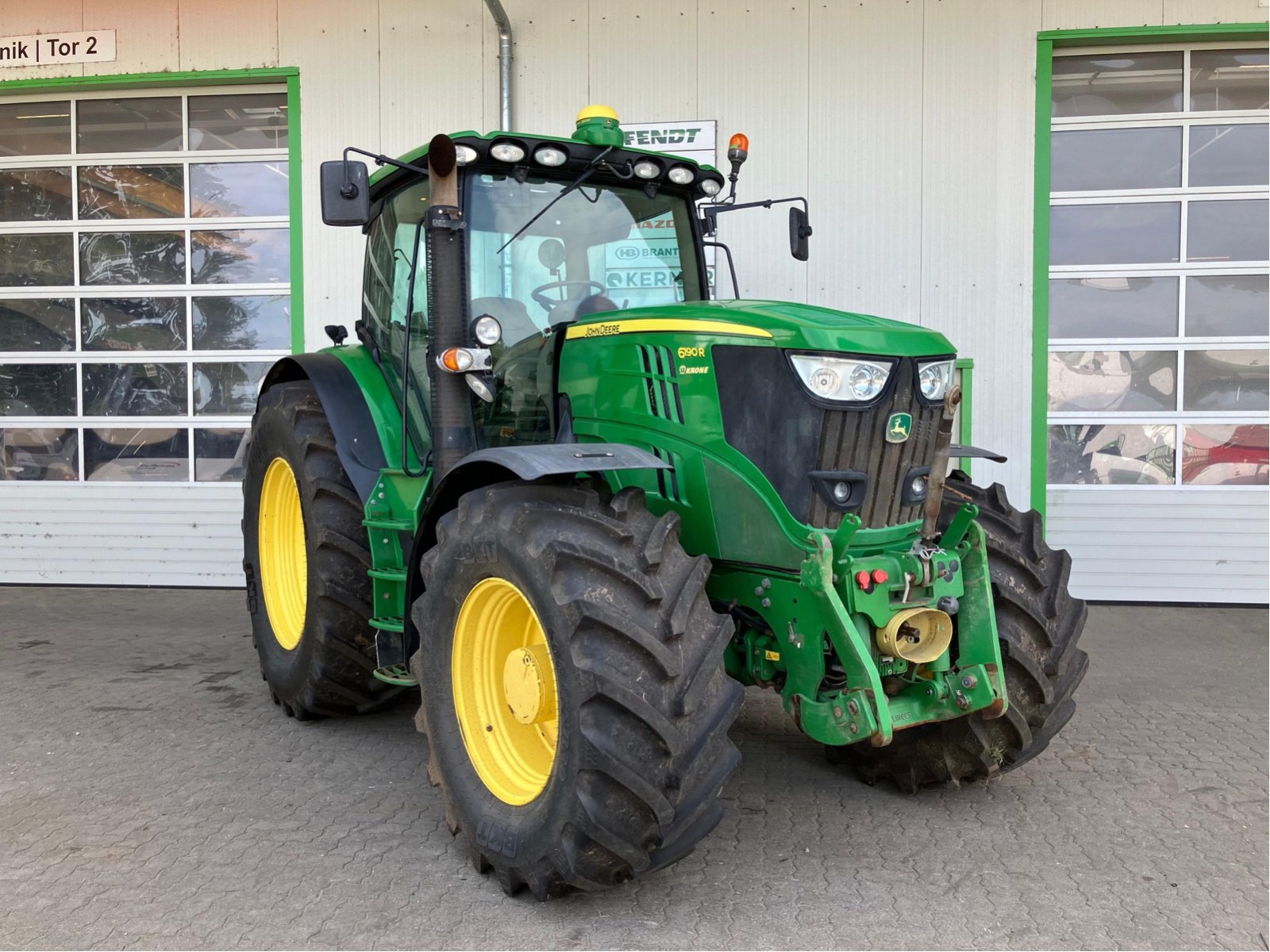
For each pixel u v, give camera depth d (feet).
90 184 22.70
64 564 22.75
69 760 11.93
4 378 22.81
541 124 20.86
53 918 8.19
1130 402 20.27
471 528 8.94
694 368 9.34
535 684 8.47
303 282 21.67
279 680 13.39
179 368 22.57
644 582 7.88
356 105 21.26
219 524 22.43
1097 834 9.93
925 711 9.34
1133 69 20.13
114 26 21.77
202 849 9.52
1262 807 10.58
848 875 9.05
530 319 11.22
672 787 7.67
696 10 20.31
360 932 8.01
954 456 11.59
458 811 9.08
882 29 19.90
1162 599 20.17
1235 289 20.03
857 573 8.61
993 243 19.93
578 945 7.83
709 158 20.48
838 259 20.36
